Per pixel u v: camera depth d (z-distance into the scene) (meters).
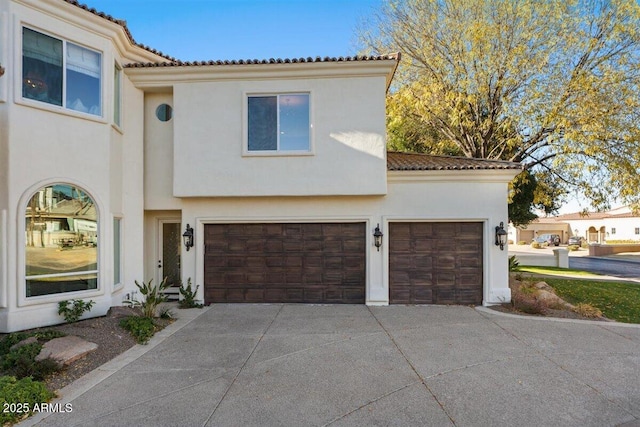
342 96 10.95
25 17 8.43
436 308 10.83
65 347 6.98
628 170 15.62
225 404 5.24
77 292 9.20
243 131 10.98
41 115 8.66
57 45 9.01
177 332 8.59
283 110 11.10
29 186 8.41
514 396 5.44
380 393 5.54
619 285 16.06
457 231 11.39
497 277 11.15
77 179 9.23
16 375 5.88
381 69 10.82
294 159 10.98
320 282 11.54
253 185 10.99
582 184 17.69
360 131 10.90
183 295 11.33
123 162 10.88
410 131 22.58
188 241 11.46
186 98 11.09
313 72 10.90
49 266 8.80
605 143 15.90
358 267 11.49
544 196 19.08
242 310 10.69
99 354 7.10
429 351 7.28
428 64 19.58
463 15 18.52
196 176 11.02
